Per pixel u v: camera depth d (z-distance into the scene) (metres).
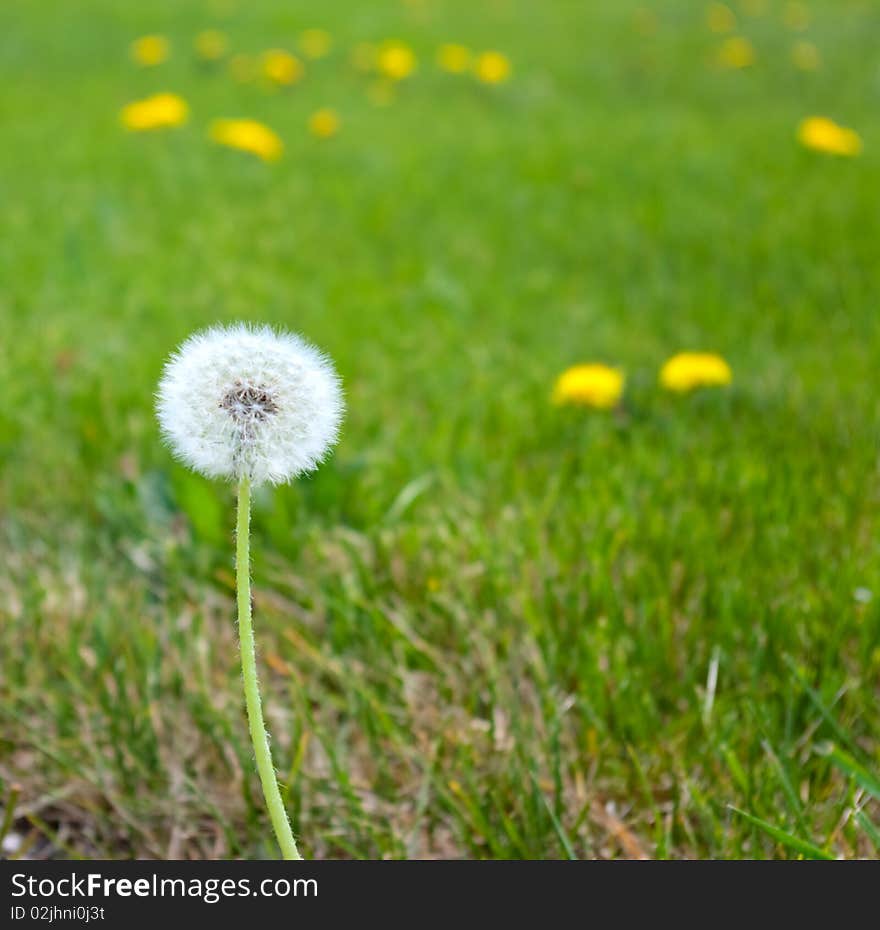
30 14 13.16
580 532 2.71
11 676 2.26
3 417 3.37
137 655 2.30
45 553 2.73
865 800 1.93
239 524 1.34
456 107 9.53
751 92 10.40
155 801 1.99
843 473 3.00
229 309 4.48
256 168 7.06
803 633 2.29
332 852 1.93
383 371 3.89
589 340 4.31
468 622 2.41
